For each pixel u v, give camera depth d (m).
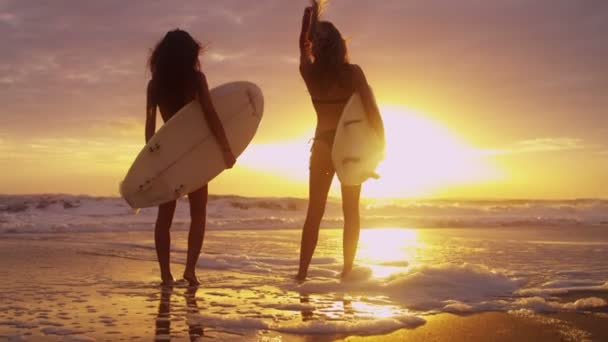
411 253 5.98
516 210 20.91
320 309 2.95
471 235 9.77
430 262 5.14
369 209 21.44
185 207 16.52
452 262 5.14
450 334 2.39
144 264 5.00
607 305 3.01
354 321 2.61
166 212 3.95
